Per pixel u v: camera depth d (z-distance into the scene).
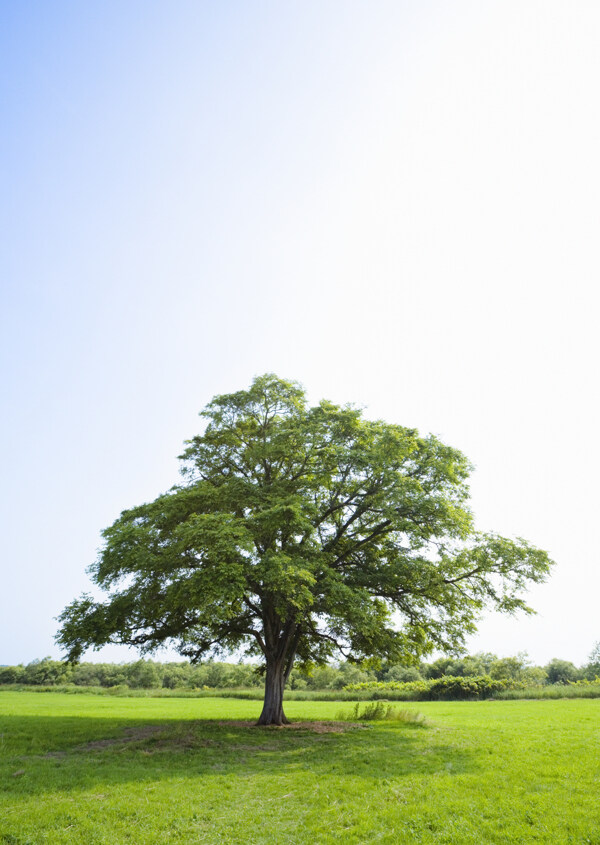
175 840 8.72
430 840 8.47
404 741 18.09
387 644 22.44
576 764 13.63
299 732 20.38
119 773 13.11
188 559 19.28
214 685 80.44
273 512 18.94
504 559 20.69
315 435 22.73
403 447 22.05
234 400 25.89
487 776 12.45
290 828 9.27
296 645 24.83
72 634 19.44
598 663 78.50
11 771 13.29
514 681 50.69
